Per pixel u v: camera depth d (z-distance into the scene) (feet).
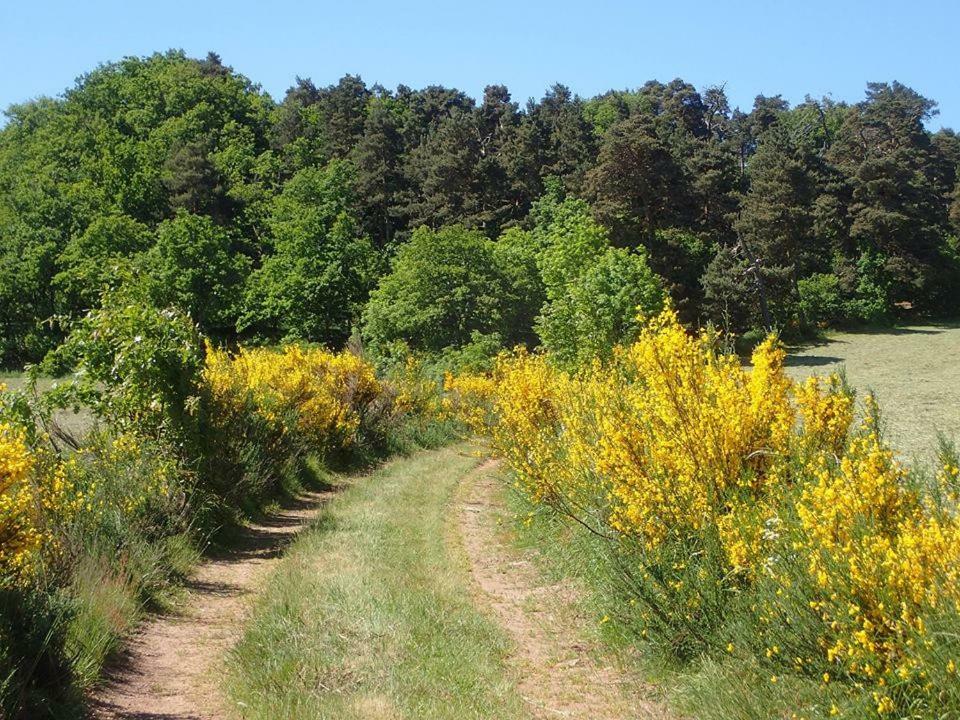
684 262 179.32
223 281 186.91
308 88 368.27
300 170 240.94
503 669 22.74
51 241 184.34
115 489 31.63
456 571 33.06
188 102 273.95
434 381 97.91
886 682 15.17
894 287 230.27
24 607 19.11
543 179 230.27
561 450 33.53
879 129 266.57
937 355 157.69
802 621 17.60
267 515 44.78
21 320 184.96
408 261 183.62
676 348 24.09
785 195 207.62
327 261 199.93
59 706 17.95
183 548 32.32
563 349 90.12
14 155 230.48
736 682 18.65
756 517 20.47
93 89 269.03
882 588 15.72
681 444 22.94
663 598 22.26
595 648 24.34
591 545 28.68
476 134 257.55
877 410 23.03
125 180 220.23
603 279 91.25
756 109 310.86
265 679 20.20
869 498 17.10
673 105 317.83
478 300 176.65
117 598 24.31
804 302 206.39
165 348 37.68
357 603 26.23
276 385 59.47
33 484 25.38
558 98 323.16
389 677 20.51
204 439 39.14
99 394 37.09
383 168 249.55
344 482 58.29
